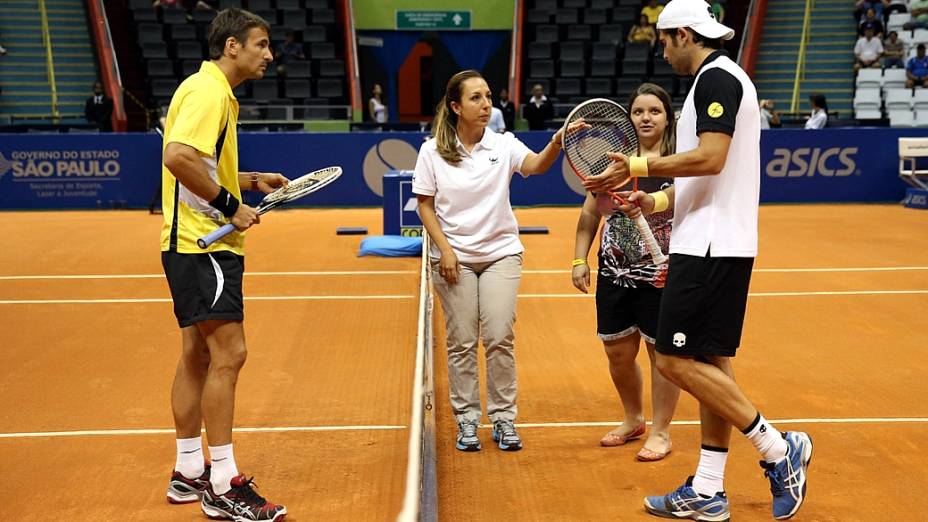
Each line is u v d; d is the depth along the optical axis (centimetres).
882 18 2328
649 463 470
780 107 2322
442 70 2672
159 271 1019
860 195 1630
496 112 1702
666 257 457
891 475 454
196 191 387
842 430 518
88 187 1570
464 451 487
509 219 484
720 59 376
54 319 798
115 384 613
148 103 2275
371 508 418
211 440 402
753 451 488
